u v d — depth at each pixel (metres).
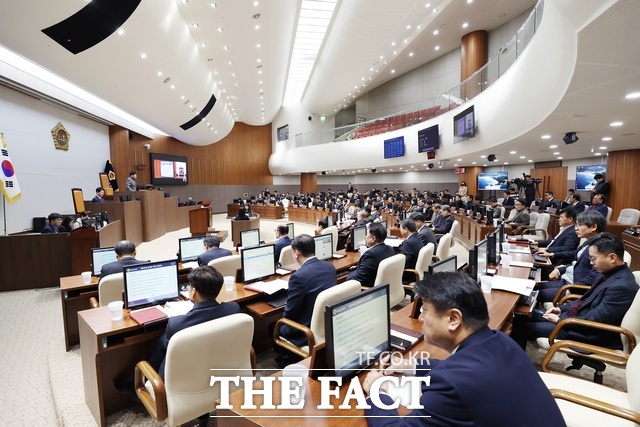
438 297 1.19
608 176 8.56
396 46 12.38
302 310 2.60
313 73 16.05
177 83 8.84
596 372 2.40
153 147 16.25
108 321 2.36
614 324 2.24
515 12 11.40
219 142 20.30
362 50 12.05
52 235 5.66
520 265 3.63
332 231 5.85
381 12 9.72
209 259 3.79
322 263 2.76
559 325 2.32
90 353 2.29
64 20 4.88
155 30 6.34
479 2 10.71
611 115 4.77
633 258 4.86
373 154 15.12
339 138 17.30
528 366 1.10
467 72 13.02
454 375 1.02
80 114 9.82
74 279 3.75
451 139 10.08
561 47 3.64
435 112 11.30
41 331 3.89
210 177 19.78
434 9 9.97
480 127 8.20
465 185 14.29
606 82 3.53
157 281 2.73
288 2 8.23
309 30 12.48
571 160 12.07
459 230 9.68
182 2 7.24
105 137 11.56
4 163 6.48
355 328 1.53
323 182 23.69
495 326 2.07
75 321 3.50
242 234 5.25
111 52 6.09
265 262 3.40
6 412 2.53
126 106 9.05
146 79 7.68
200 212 11.09
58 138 8.84
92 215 8.13
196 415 1.83
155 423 2.32
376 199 14.40
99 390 2.22
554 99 4.42
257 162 22.44
